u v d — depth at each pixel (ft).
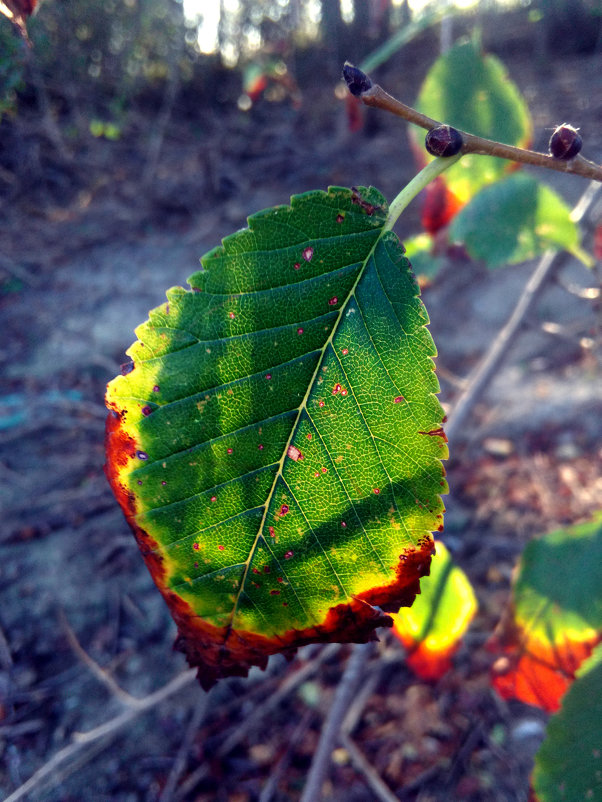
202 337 0.32
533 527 1.64
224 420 0.33
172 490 0.33
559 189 3.17
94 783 1.20
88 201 3.25
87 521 1.71
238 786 1.20
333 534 0.33
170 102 3.81
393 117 4.63
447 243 1.01
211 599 0.35
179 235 3.14
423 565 0.34
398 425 0.32
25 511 1.74
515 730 1.24
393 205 0.32
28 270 2.83
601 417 1.94
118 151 3.66
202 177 3.62
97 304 2.65
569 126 0.32
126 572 1.58
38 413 2.09
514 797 1.14
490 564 1.56
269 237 0.32
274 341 0.32
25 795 1.18
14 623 1.47
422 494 0.33
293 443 0.33
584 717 0.48
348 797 1.17
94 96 3.28
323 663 1.38
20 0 0.46
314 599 0.34
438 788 1.17
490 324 2.44
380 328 0.32
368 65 0.92
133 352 0.32
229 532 0.34
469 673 1.34
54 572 1.58
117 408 0.32
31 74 1.69
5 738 1.27
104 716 1.31
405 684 1.34
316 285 0.32
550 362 2.21
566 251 0.95
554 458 1.85
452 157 0.32
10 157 2.78
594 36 6.27
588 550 0.65
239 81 4.92
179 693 1.34
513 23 6.33
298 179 3.73
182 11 3.58
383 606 0.34
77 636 1.45
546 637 0.65
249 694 1.34
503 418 2.01
